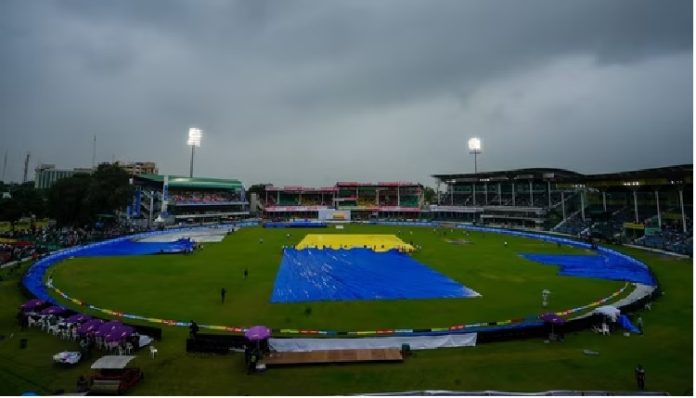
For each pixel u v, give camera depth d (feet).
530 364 76.33
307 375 71.72
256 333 77.46
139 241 272.72
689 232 242.17
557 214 371.35
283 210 507.71
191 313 109.50
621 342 87.56
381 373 72.54
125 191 301.22
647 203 320.50
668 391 66.03
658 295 127.95
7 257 176.96
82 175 304.30
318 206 521.65
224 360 78.02
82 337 84.94
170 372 72.64
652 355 80.53
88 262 188.44
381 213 513.86
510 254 224.53
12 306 114.21
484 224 411.13
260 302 121.39
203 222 425.69
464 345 86.22
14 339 88.63
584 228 313.53
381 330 96.68
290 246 248.93
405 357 80.12
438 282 150.51
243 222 441.68
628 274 166.91
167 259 198.90
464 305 119.65
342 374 72.18
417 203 520.83
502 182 442.09
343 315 109.29
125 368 69.46
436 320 105.19
